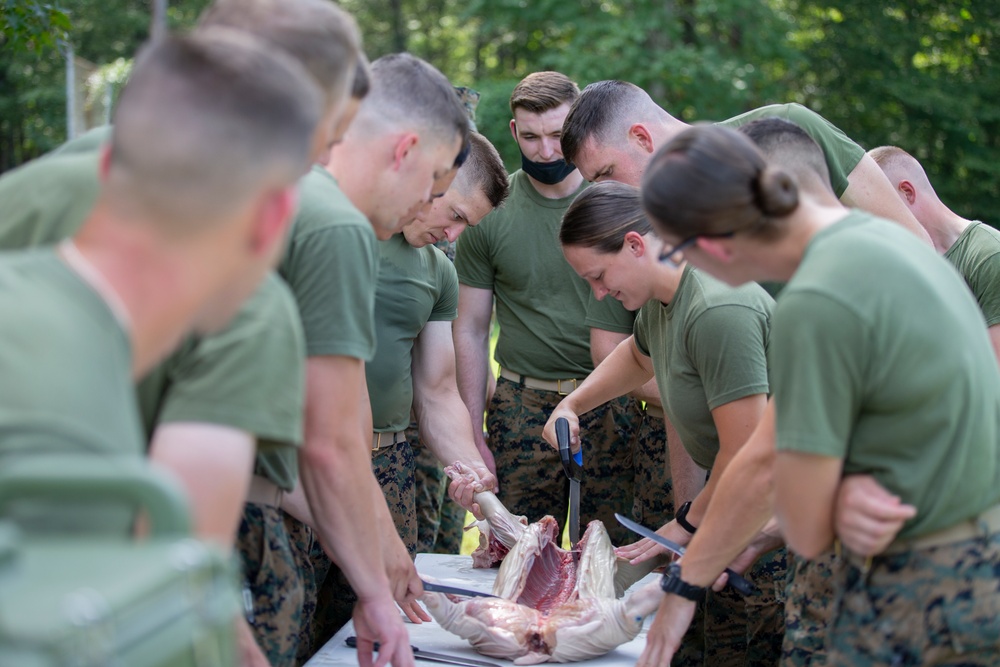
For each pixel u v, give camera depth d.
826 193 2.02
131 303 1.06
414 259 3.06
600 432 3.70
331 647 2.26
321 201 1.85
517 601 2.47
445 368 3.28
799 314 1.52
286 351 1.35
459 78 20.17
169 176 1.04
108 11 17.36
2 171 19.14
